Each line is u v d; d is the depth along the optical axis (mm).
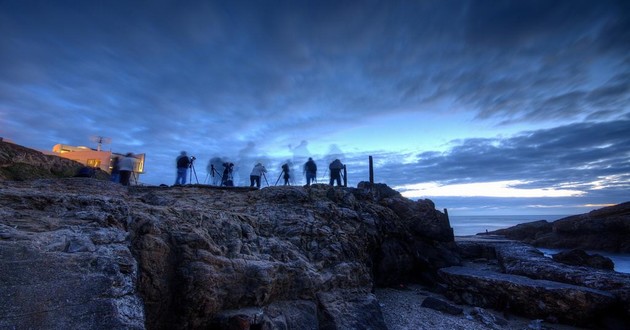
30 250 4840
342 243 12602
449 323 11602
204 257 7570
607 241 32594
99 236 6004
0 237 4887
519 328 11648
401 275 17391
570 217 39531
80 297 4734
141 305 5477
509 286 13281
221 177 21625
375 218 16484
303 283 9531
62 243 5422
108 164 27062
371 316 10250
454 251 22328
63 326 4355
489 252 24391
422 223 20531
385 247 16688
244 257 8891
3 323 3979
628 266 24062
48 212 6543
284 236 11664
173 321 6922
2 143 15883
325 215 13961
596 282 13039
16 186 11109
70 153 27250
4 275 4344
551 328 11656
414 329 10961
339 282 10797
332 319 9258
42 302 4402
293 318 8414
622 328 11391
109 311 4840
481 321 11891
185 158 19328
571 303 11875
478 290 14172
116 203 7621
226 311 7547
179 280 7125
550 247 37188
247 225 10766
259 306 8094
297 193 15062
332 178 21938
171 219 8258
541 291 12516
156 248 6961
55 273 4777
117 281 5273
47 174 16672
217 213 10227
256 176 22000
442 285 15891
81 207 7039
